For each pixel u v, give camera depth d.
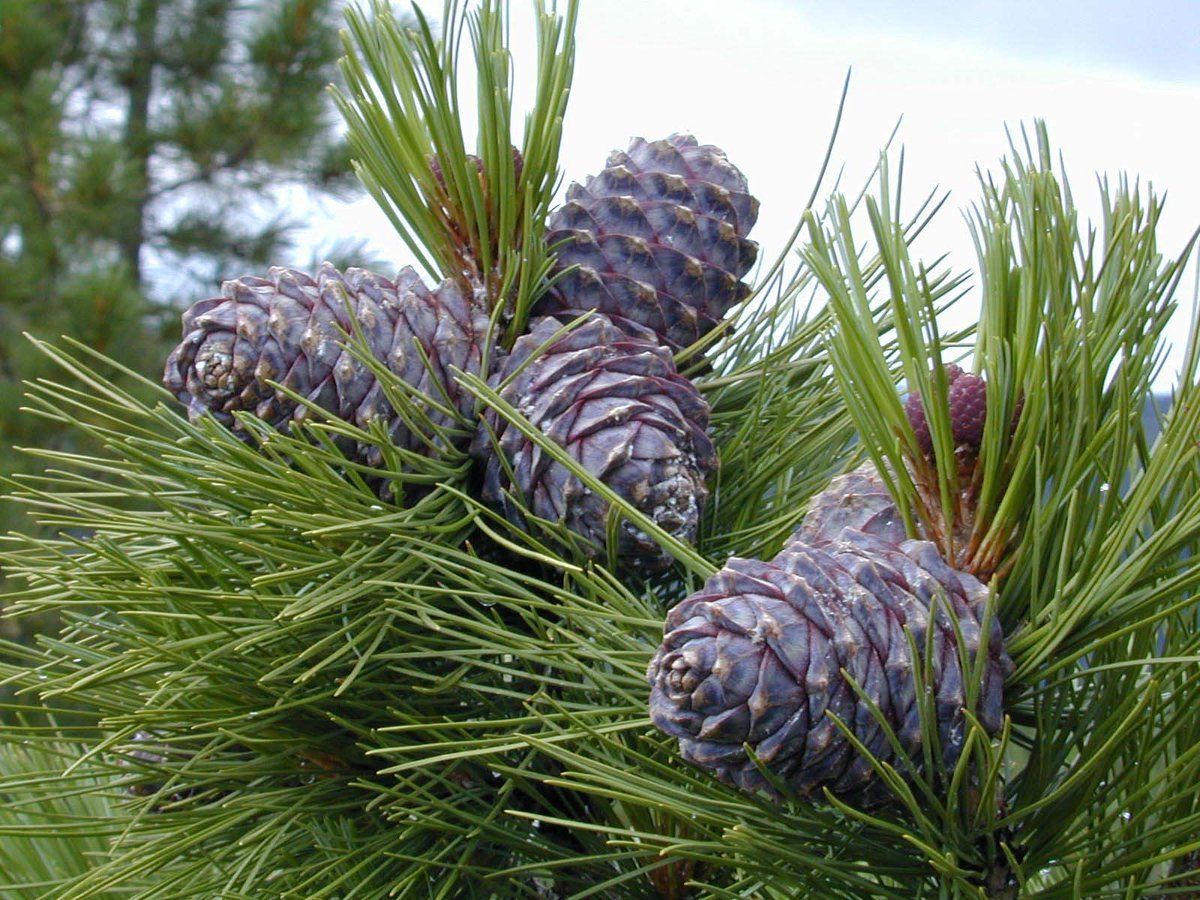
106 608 0.52
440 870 0.56
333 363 0.53
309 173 3.26
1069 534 0.46
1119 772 0.49
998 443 0.48
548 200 0.56
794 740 0.45
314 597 0.50
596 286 0.56
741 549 0.57
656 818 0.55
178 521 0.53
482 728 0.55
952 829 0.46
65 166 2.74
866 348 0.48
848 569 0.46
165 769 0.55
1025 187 0.47
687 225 0.56
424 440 0.53
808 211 0.48
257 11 3.37
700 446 0.54
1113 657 0.48
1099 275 0.48
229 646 0.51
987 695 0.46
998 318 0.48
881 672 0.45
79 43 3.26
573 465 0.49
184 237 3.21
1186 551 0.51
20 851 0.65
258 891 0.54
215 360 0.53
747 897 0.49
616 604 0.50
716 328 0.57
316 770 0.56
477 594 0.51
